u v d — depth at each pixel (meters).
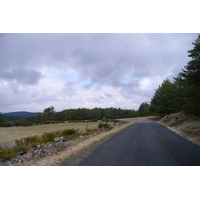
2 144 15.11
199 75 15.39
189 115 24.78
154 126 26.52
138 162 6.57
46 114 104.69
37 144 12.87
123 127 26.00
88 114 120.31
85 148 9.47
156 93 52.09
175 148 9.08
